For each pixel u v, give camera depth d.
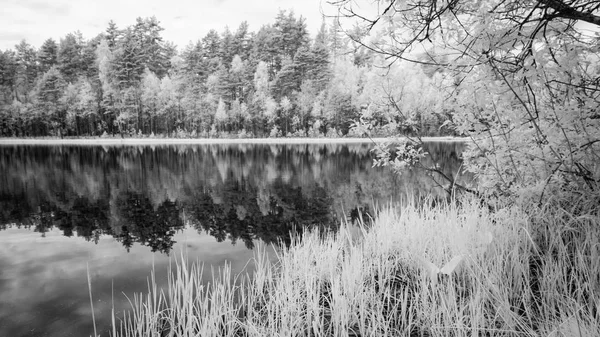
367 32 2.19
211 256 4.58
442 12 1.85
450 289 2.45
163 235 5.71
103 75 46.81
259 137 45.19
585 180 2.68
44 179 12.10
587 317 1.90
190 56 52.78
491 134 3.21
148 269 4.17
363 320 2.47
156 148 30.25
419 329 2.41
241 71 50.88
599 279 2.36
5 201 8.57
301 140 41.28
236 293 3.29
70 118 45.38
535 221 3.13
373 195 8.73
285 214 7.03
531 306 2.46
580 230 2.87
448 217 4.05
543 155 2.81
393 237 4.00
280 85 48.59
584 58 1.87
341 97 42.59
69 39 55.00
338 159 19.17
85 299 3.36
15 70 54.59
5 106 46.25
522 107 2.51
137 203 8.29
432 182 10.16
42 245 5.25
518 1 1.83
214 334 2.41
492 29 1.74
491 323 2.23
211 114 46.72
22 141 41.97
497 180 3.68
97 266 4.31
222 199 8.68
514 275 2.63
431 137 34.81
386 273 3.28
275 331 2.48
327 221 6.39
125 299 3.35
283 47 55.81
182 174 13.26
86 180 11.84
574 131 2.46
